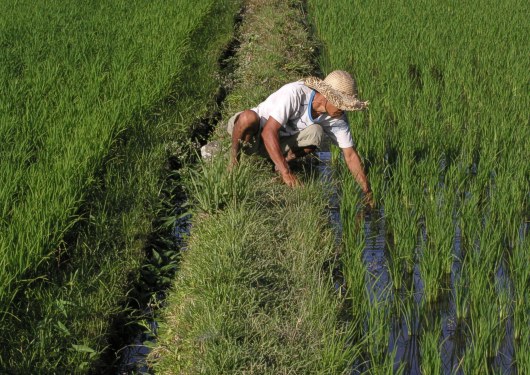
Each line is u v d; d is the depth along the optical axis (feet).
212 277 15.65
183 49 33.12
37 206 17.24
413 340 15.48
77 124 22.62
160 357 14.76
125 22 36.22
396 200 19.72
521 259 16.62
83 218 18.54
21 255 15.33
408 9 42.45
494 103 26.66
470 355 14.33
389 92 27.78
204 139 26.05
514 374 14.44
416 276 17.81
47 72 27.32
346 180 20.47
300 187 19.84
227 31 40.09
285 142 20.26
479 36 36.58
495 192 20.25
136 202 19.75
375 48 33.94
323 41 39.11
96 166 20.54
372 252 18.93
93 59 29.76
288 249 17.52
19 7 39.27
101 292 15.88
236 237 16.89
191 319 15.01
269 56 33.40
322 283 15.97
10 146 20.88
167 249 19.24
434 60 33.09
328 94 18.53
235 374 13.01
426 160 21.71
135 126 24.17
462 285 16.40
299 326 14.52
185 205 20.67
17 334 14.08
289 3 47.85
